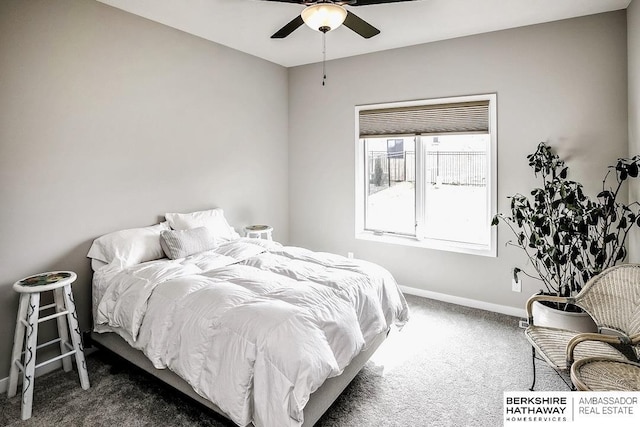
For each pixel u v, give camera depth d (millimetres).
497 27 3186
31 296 2068
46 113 2445
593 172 2949
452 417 1993
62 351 2451
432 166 3842
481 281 3518
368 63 3994
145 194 3092
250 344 1658
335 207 4398
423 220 3910
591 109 2930
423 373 2434
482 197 3586
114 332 2406
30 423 1968
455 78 3492
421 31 3297
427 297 3834
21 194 2355
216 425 1933
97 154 2744
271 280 2238
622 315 2012
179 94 3322
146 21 3020
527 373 2426
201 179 3586
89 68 2662
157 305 2072
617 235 2635
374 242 4152
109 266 2562
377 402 2127
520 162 3238
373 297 2369
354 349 1960
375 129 4027
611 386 1589
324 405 1871
